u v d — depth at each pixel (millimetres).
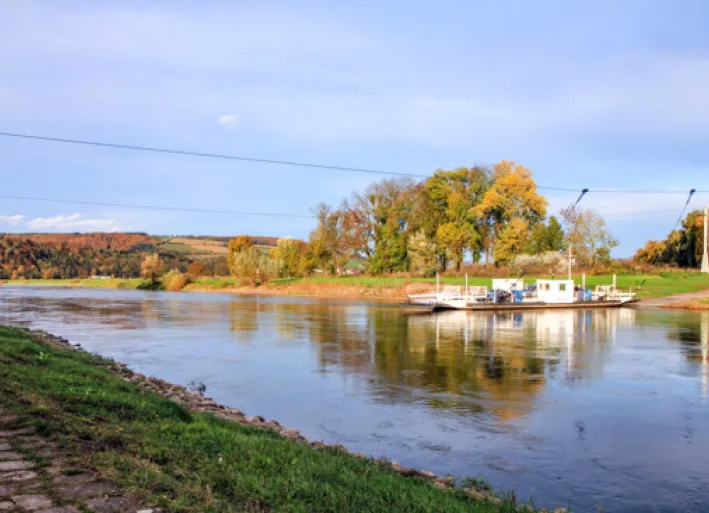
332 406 18172
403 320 48438
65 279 176125
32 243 195250
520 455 13477
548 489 11445
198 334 37844
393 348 31047
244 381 22156
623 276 86250
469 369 24641
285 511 6844
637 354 28766
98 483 6875
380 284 92875
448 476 11625
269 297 90438
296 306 67500
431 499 8367
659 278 83938
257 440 10344
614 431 15430
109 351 30078
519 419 16625
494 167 96188
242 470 8258
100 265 190250
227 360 27172
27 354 17359
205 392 20219
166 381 21953
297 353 29359
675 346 31625
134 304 70812
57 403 10883
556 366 25312
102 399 11867
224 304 71375
